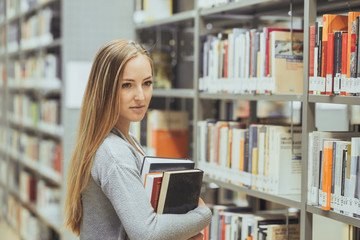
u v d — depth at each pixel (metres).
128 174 1.67
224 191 3.40
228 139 2.65
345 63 1.88
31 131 6.60
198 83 2.98
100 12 4.67
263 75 2.37
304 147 2.10
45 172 5.41
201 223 1.76
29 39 6.14
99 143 1.75
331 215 1.95
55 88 5.09
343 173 1.88
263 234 2.37
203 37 2.99
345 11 2.38
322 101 2.01
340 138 2.04
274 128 2.29
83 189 1.78
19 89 7.06
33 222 5.71
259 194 2.38
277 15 2.90
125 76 1.78
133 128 3.95
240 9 2.73
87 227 1.79
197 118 2.98
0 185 7.87
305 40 2.10
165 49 3.86
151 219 1.64
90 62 4.66
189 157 3.75
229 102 3.57
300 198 2.19
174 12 3.77
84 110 1.82
